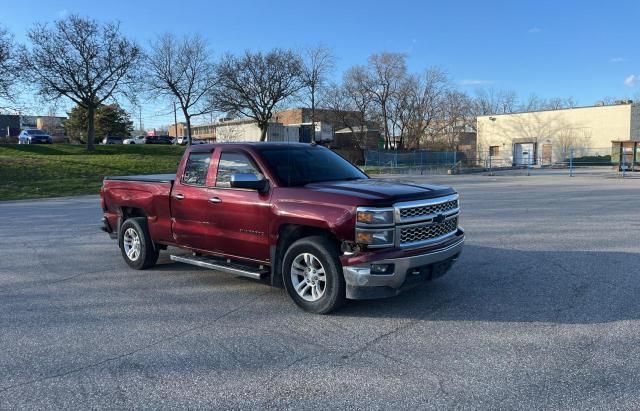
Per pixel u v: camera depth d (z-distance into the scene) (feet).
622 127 146.10
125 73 135.85
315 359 13.61
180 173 22.09
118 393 11.91
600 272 21.57
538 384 11.82
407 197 16.72
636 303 17.40
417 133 188.65
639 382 11.78
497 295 18.78
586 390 11.47
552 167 142.72
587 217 37.73
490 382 11.98
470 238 29.99
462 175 111.34
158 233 23.18
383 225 16.06
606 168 127.65
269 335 15.49
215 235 20.30
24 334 15.90
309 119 225.76
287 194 17.94
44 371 13.20
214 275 23.26
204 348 14.56
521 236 30.42
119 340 15.30
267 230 18.38
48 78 126.00
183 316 17.46
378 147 197.26
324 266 16.81
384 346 14.38
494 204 47.37
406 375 12.49
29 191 77.00
